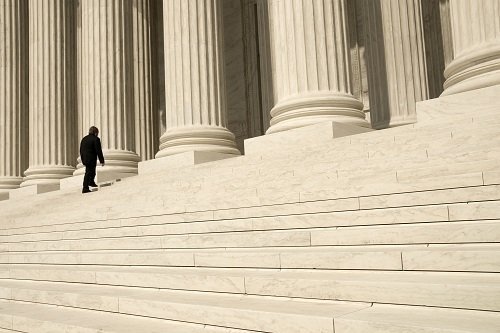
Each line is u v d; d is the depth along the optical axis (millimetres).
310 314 6355
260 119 38375
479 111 13531
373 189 9812
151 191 17188
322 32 18688
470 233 7562
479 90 13680
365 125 18562
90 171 22359
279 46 19422
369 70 25297
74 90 34438
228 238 10984
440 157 10602
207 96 23109
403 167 10969
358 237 8836
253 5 39375
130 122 29609
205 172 17375
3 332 10062
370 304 6746
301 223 10320
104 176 26891
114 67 29234
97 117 28812
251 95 38906
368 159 12141
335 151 13859
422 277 6895
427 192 8961
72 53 34438
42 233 17922
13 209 26453
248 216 11789
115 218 15875
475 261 6699
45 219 19031
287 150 16156
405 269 7340
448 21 28984
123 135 28953
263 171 14555
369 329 5688
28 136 36875
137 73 34219
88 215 17109
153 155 34469
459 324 5297
